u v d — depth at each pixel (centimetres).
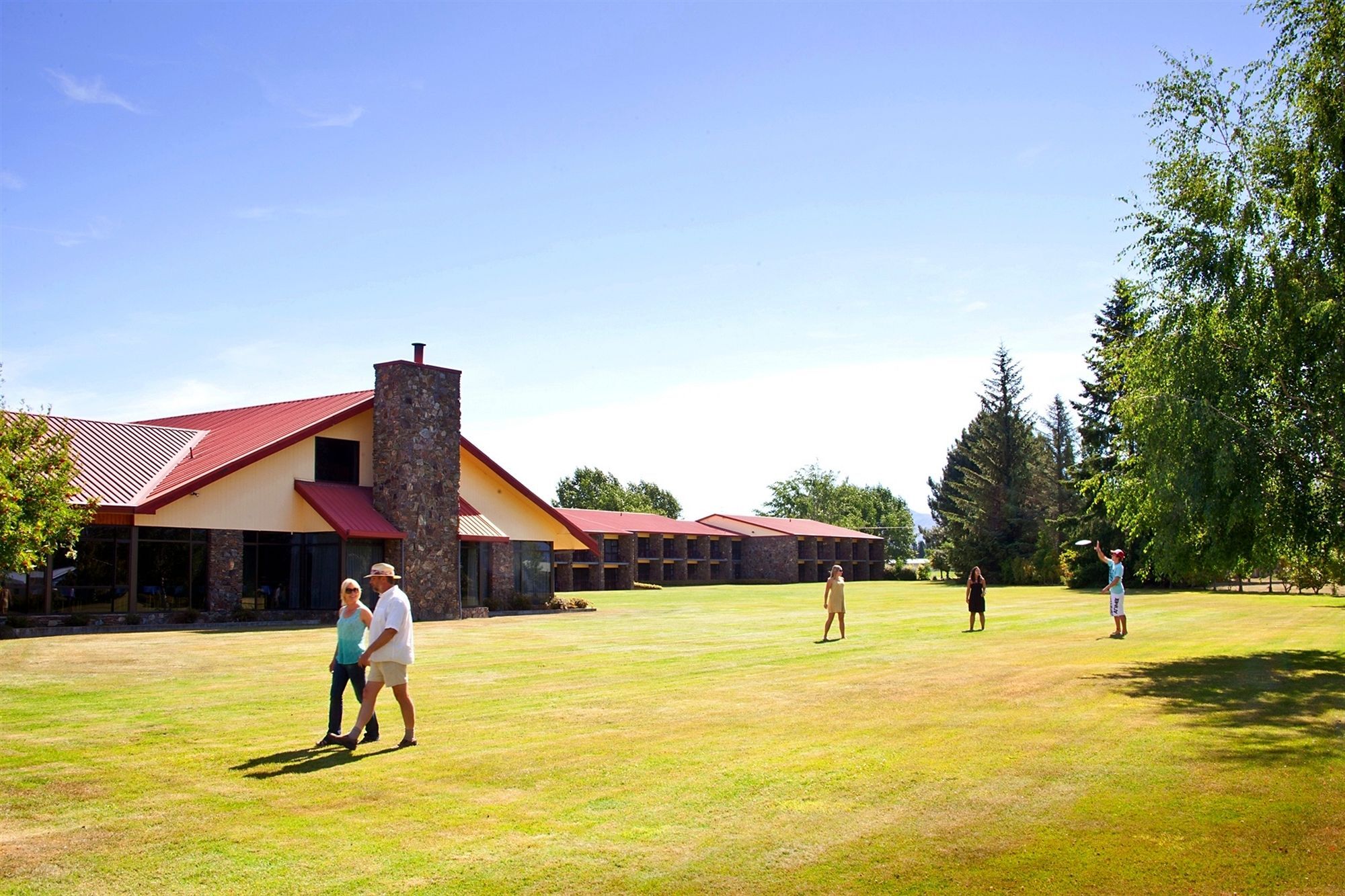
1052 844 687
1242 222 1656
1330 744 995
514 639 2319
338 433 3167
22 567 2120
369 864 655
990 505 6662
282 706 1276
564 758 952
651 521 7450
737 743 1014
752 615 3253
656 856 669
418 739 1049
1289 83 1661
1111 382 1875
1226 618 2839
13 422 2220
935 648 1991
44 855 673
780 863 654
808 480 12638
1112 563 2238
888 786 836
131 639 2266
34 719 1173
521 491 3750
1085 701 1273
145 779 876
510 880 627
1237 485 1598
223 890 611
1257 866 643
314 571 3048
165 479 2934
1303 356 1620
